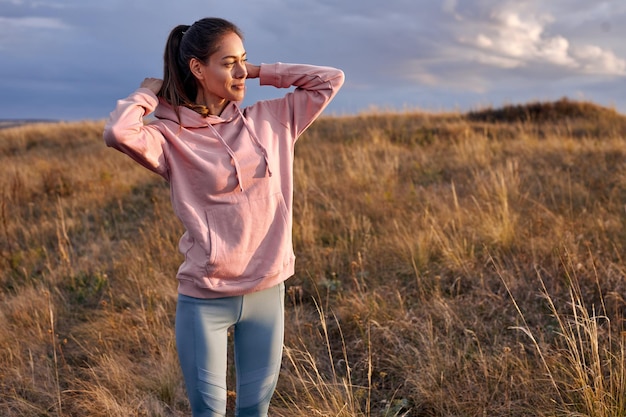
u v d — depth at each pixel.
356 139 12.46
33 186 9.45
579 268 4.13
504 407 2.83
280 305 2.04
